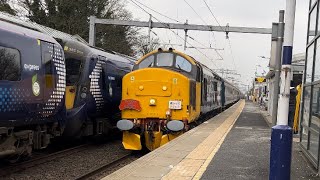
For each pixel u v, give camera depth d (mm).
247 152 11164
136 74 13734
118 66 17625
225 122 21172
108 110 16500
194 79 15062
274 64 16516
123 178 7645
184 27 23578
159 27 23359
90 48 14883
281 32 16219
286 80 6195
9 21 10008
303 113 11758
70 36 14805
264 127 19344
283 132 6031
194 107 14867
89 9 34281
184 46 24266
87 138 16859
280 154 6020
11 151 9695
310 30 11125
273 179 6062
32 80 10055
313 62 10172
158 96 13492
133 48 42719
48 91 10828
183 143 12391
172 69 15086
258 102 65250
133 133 13523
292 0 6254
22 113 9727
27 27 10781
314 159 9125
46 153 13352
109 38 37500
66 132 13508
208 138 13820
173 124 13148
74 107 13492
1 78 8938
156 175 7949
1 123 9047
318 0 9703
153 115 13492
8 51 9195
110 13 36688
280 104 6199
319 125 8625
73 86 13531
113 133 18891
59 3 32594
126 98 13781
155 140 13453
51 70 11016
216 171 8477
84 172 10805
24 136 10258
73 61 13656
